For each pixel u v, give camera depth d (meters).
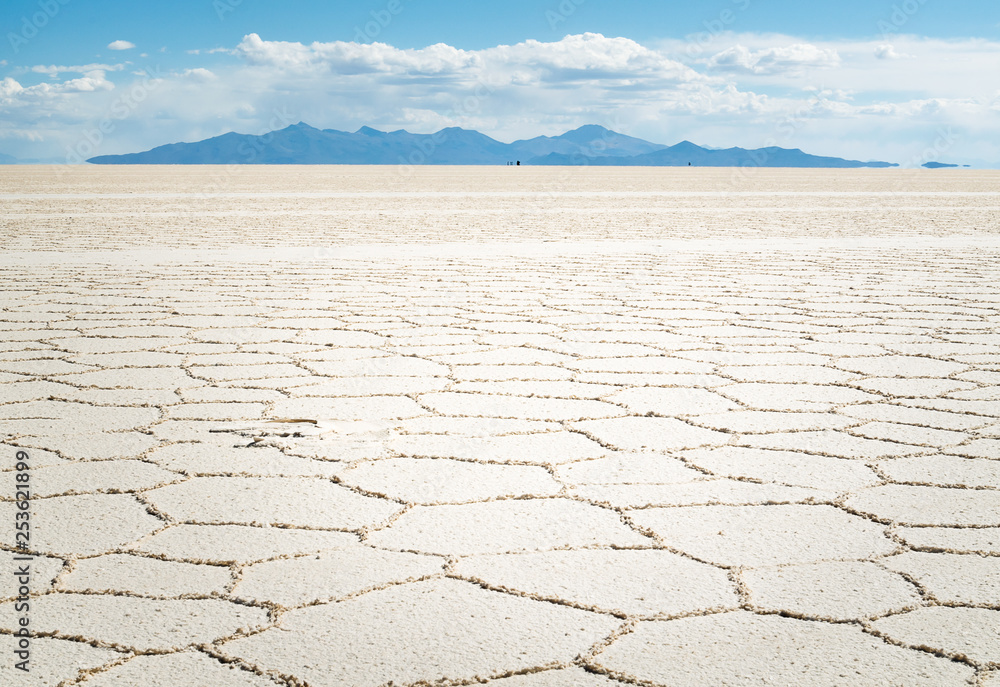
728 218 13.61
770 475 2.28
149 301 5.31
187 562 1.76
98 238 9.74
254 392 3.13
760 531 1.92
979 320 4.66
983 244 9.37
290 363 3.60
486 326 4.46
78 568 1.73
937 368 3.52
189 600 1.60
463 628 1.50
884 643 1.46
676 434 2.64
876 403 3.00
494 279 6.42
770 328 4.41
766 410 2.91
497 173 47.19
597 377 3.36
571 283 6.20
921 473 2.29
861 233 10.89
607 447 2.51
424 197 20.20
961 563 1.76
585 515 2.01
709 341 4.08
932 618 1.54
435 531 1.92
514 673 1.37
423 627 1.51
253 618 1.54
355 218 13.30
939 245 9.26
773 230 11.33
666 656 1.42
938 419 2.80
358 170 51.84
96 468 2.32
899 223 12.59
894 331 4.34
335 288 5.92
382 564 1.75
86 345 3.97
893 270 6.99
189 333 4.27
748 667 1.39
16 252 8.24
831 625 1.52
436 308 5.05
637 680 1.35
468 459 2.40
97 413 2.85
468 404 2.97
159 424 2.73
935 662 1.40
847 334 4.25
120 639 1.47
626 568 1.73
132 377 3.35
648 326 4.47
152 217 13.20
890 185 29.48
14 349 3.87
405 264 7.43
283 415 2.84
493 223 12.39
